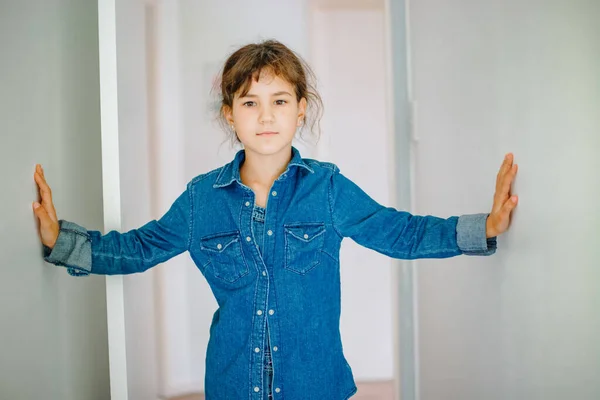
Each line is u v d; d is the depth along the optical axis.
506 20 1.35
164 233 1.70
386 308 3.31
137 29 2.40
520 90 1.27
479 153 1.57
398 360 2.51
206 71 3.05
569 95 1.05
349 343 3.29
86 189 1.98
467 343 1.70
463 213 1.73
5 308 1.30
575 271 1.05
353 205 1.65
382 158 3.40
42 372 1.54
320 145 3.36
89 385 1.98
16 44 1.42
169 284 3.00
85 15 2.02
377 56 3.38
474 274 1.63
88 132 2.02
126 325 2.02
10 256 1.33
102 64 1.74
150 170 2.97
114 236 1.65
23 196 1.40
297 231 1.60
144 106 2.50
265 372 1.57
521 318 1.30
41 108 1.57
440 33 1.95
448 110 1.87
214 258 1.62
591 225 0.99
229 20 3.08
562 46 1.08
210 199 1.66
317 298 1.60
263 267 1.58
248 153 1.63
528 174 1.24
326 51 3.36
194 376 3.02
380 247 1.61
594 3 0.97
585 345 1.03
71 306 1.80
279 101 1.58
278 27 3.16
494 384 1.48
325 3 3.30
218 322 1.63
